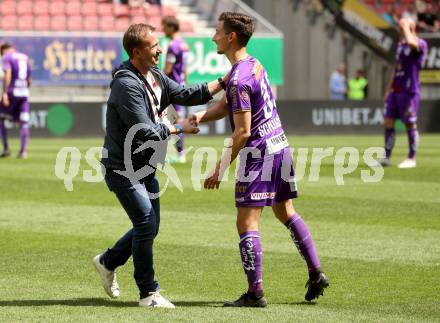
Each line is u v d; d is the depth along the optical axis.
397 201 29.33
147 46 15.75
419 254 20.70
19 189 32.69
